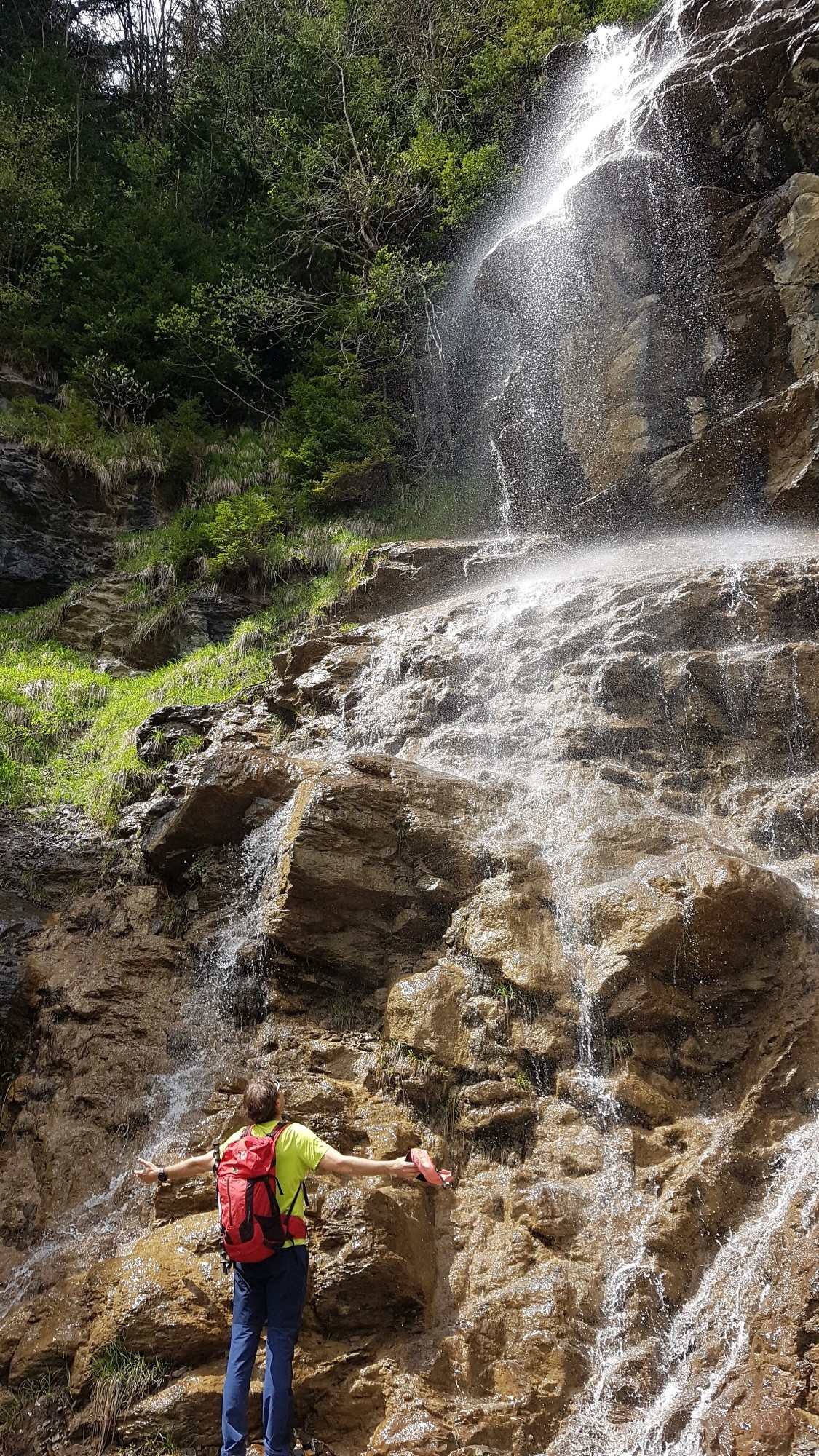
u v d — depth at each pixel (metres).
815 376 11.09
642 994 5.67
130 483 19.12
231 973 7.02
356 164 21.56
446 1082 5.77
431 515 17.23
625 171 13.15
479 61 20.83
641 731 8.06
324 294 22.41
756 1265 4.61
